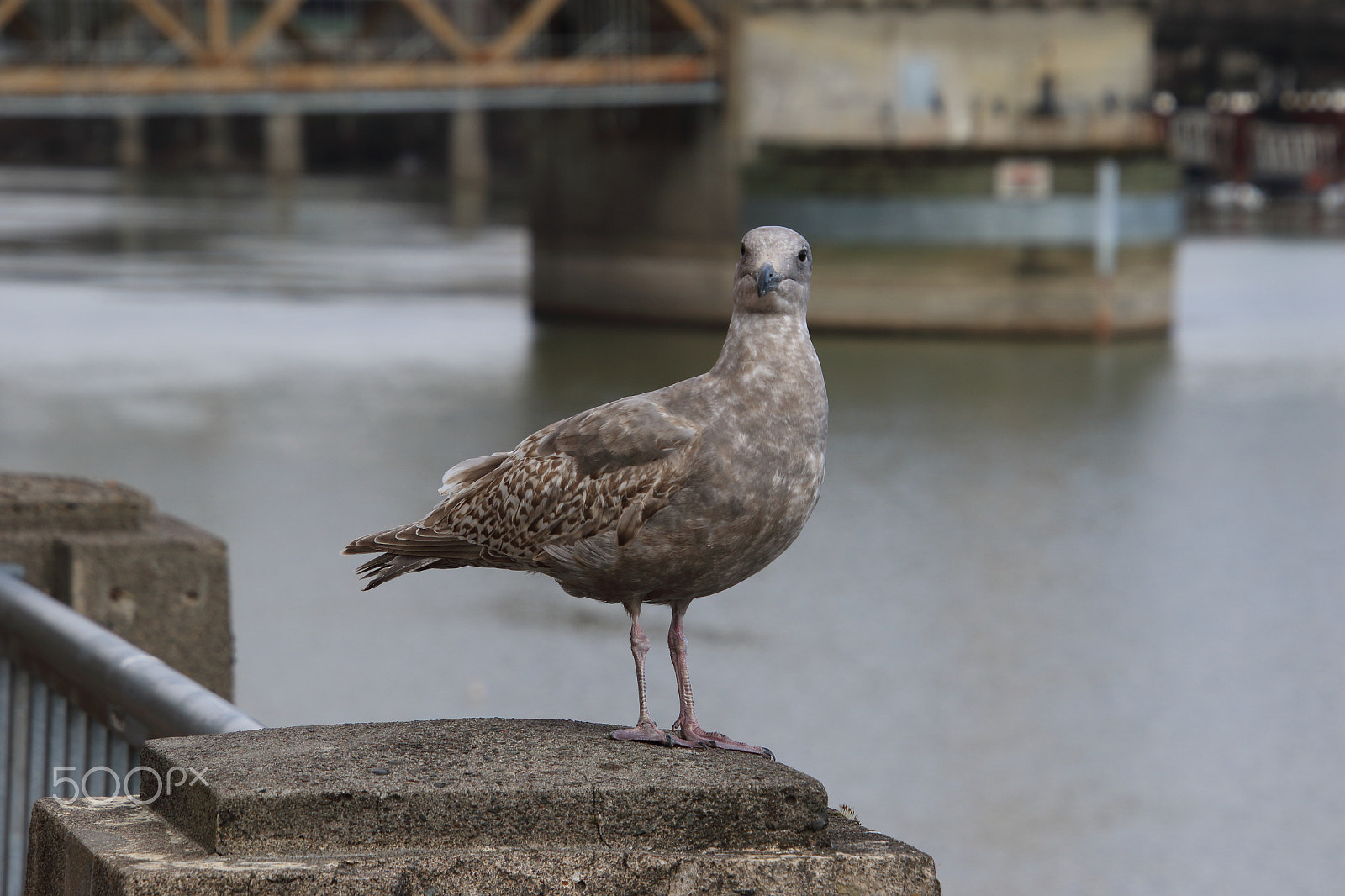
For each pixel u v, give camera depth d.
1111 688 17.67
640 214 49.53
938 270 46.97
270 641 18.39
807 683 17.61
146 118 145.25
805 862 3.14
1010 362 42.69
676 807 3.18
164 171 138.50
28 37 59.72
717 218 48.25
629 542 3.74
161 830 3.23
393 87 50.16
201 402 34.31
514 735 3.56
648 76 48.28
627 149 49.47
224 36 51.56
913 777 15.08
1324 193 98.00
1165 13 102.69
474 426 32.25
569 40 57.12
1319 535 24.62
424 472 27.89
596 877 3.08
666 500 3.72
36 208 90.81
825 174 47.00
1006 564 22.55
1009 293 46.88
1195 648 19.00
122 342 42.84
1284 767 15.38
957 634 19.22
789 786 3.23
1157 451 30.80
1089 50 48.31
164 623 6.16
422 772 3.22
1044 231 46.47
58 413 32.72
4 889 5.50
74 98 48.97
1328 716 16.88
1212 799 14.64
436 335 46.31
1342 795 14.84
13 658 5.52
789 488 3.77
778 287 3.75
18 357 39.84
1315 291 57.22
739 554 3.79
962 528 24.61
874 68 48.12
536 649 18.44
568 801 3.15
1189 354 44.25
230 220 84.62
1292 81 120.88
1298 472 29.11
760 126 48.09
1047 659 18.50
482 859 3.05
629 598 3.92
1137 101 48.81
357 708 16.31
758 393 3.76
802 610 20.36
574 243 50.91
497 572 22.08
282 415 33.03
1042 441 31.62
